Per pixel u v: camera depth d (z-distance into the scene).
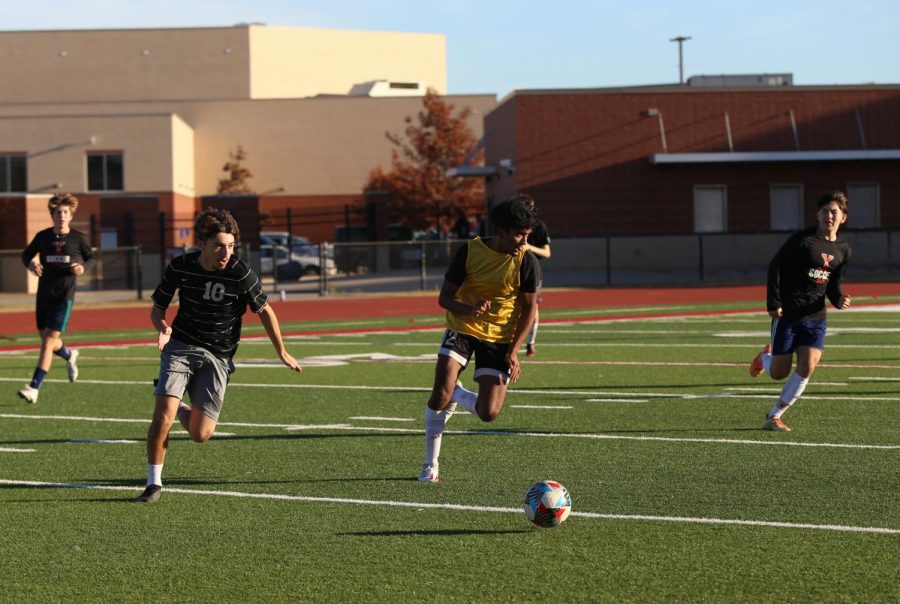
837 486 11.48
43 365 17.95
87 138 89.62
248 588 8.52
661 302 42.19
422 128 94.19
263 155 100.75
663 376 20.45
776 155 60.81
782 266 14.58
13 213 60.88
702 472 12.28
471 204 87.31
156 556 9.42
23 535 10.14
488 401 11.77
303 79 121.75
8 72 113.62
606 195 62.59
